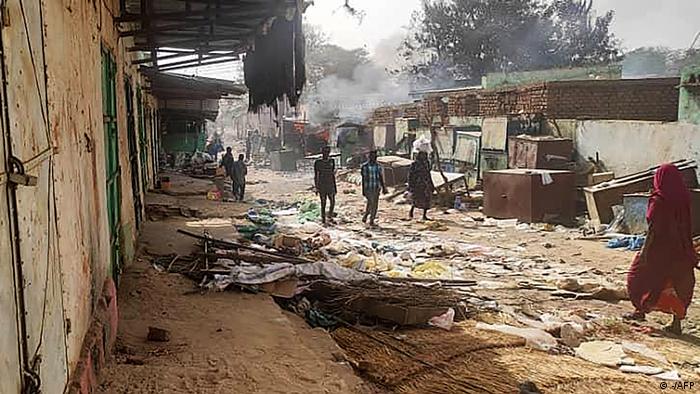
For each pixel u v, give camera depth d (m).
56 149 3.19
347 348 5.85
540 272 10.08
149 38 9.94
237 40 9.97
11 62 2.31
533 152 17.81
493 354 5.73
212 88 20.52
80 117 4.18
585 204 16.41
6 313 2.10
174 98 24.42
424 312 6.68
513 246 12.55
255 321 5.97
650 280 7.04
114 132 6.83
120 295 6.63
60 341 3.06
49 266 2.87
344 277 7.80
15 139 2.32
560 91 19.50
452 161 23.19
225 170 22.34
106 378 4.31
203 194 18.58
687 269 6.92
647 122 15.59
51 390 2.80
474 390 4.89
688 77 14.70
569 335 6.58
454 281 8.76
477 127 22.83
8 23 2.27
